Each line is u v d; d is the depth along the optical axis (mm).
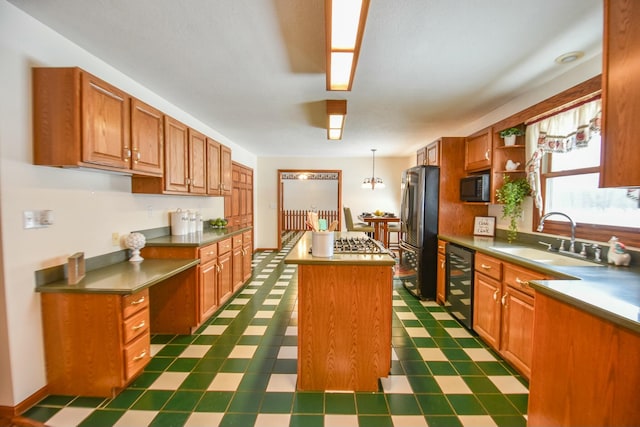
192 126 3512
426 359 2229
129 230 2480
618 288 1312
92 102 1723
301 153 6223
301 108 3176
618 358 1024
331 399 1778
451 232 3453
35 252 1684
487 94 2727
